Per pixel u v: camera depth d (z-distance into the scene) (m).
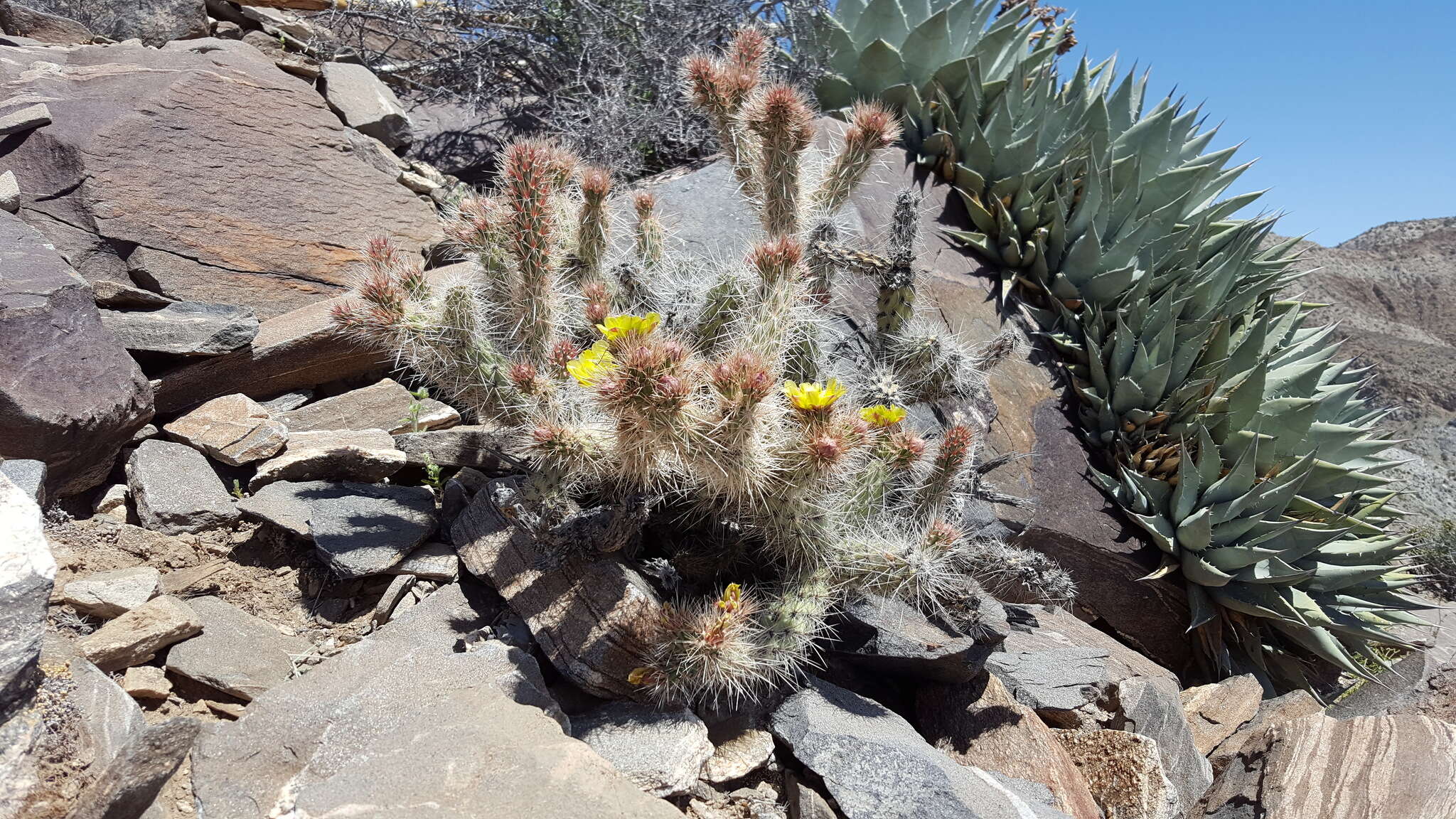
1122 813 0.69
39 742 0.46
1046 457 1.08
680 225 1.11
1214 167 1.37
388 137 1.32
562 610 0.64
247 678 0.58
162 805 0.47
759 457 0.57
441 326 0.68
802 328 0.74
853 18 1.45
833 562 0.66
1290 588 1.04
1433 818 0.58
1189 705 0.87
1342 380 1.34
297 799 0.44
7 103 0.93
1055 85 1.46
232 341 0.81
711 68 0.89
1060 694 0.78
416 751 0.48
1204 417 1.08
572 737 0.54
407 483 0.83
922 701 0.75
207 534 0.69
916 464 0.72
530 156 0.67
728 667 0.57
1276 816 0.62
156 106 0.97
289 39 1.41
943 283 1.16
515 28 1.56
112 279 0.90
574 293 0.79
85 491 0.71
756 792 0.60
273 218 1.01
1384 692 1.02
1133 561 1.04
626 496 0.62
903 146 1.32
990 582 0.80
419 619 0.64
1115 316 1.17
